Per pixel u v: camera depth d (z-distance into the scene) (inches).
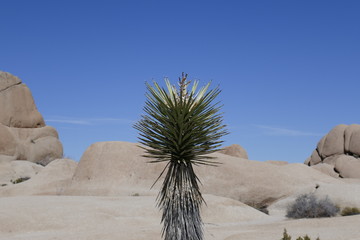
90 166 1795.0
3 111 2805.1
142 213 975.0
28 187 1889.8
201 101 323.0
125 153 1774.1
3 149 2608.3
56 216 860.6
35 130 2869.1
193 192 326.0
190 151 325.1
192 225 320.8
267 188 1563.7
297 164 1809.8
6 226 776.3
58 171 2041.1
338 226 801.6
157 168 1673.2
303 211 1063.0
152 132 327.9
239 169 1638.8
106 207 977.5
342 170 2170.3
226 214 1095.0
